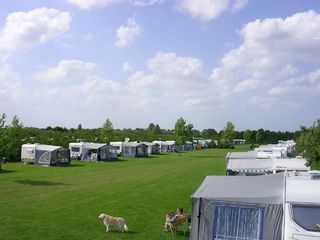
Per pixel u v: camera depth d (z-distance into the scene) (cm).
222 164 5334
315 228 1055
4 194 2562
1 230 1655
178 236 1620
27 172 3950
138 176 3781
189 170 4447
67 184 3112
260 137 13312
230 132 11112
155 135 10912
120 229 1678
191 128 8775
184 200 2428
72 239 1545
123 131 11156
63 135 7244
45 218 1884
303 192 1157
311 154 2883
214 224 1265
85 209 2109
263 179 1449
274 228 1180
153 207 2195
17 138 5309
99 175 3825
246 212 1227
